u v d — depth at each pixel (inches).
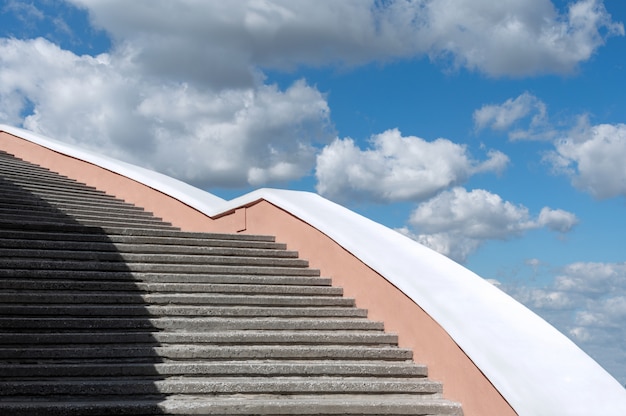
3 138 752.3
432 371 298.2
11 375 255.0
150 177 588.7
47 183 605.0
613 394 245.3
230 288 350.6
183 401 250.7
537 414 235.8
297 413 255.9
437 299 301.1
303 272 387.5
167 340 291.6
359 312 348.2
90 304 312.5
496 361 258.7
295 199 430.9
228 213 488.4
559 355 265.0
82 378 261.0
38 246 356.5
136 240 391.5
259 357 293.0
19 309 292.4
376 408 264.1
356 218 402.6
